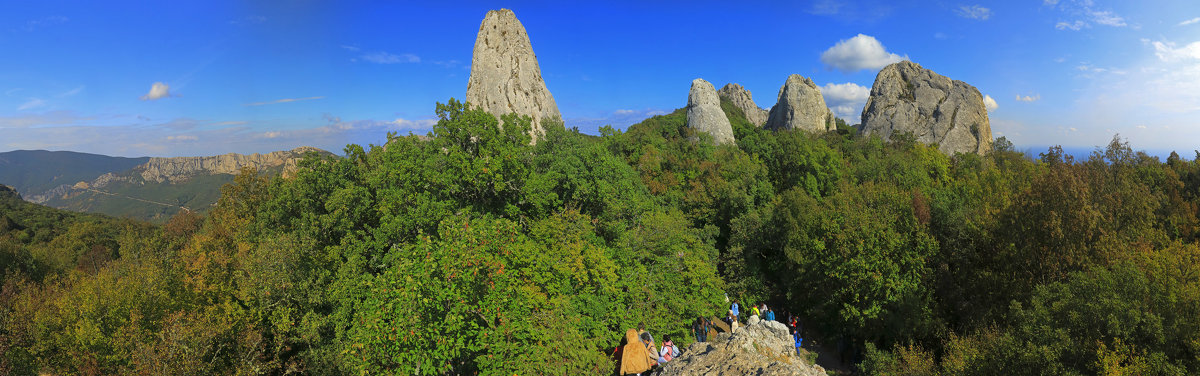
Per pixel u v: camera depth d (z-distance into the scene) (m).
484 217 23.33
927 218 35.06
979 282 30.06
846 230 32.44
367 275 23.92
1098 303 18.16
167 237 57.91
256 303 25.17
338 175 34.72
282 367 25.42
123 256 55.97
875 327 30.94
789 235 37.16
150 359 19.64
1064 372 17.78
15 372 22.56
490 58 59.31
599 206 30.09
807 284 35.03
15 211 124.06
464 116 27.86
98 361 21.80
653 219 27.89
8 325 23.67
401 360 13.41
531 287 15.09
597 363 16.08
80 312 23.20
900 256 31.08
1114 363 16.86
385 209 27.33
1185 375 16.69
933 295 32.28
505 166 26.73
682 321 23.00
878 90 122.81
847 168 65.62
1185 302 17.66
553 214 26.16
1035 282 26.88
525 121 32.16
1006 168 71.00
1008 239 28.86
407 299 13.41
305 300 25.47
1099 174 34.41
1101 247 24.81
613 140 58.88
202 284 25.23
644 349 16.06
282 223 35.88
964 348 23.17
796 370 12.05
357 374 16.36
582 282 19.50
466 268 13.49
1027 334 19.38
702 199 49.69
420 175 26.70
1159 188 43.44
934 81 117.75
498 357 13.37
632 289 21.70
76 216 141.12
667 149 68.06
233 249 37.50
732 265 37.88
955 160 84.88
